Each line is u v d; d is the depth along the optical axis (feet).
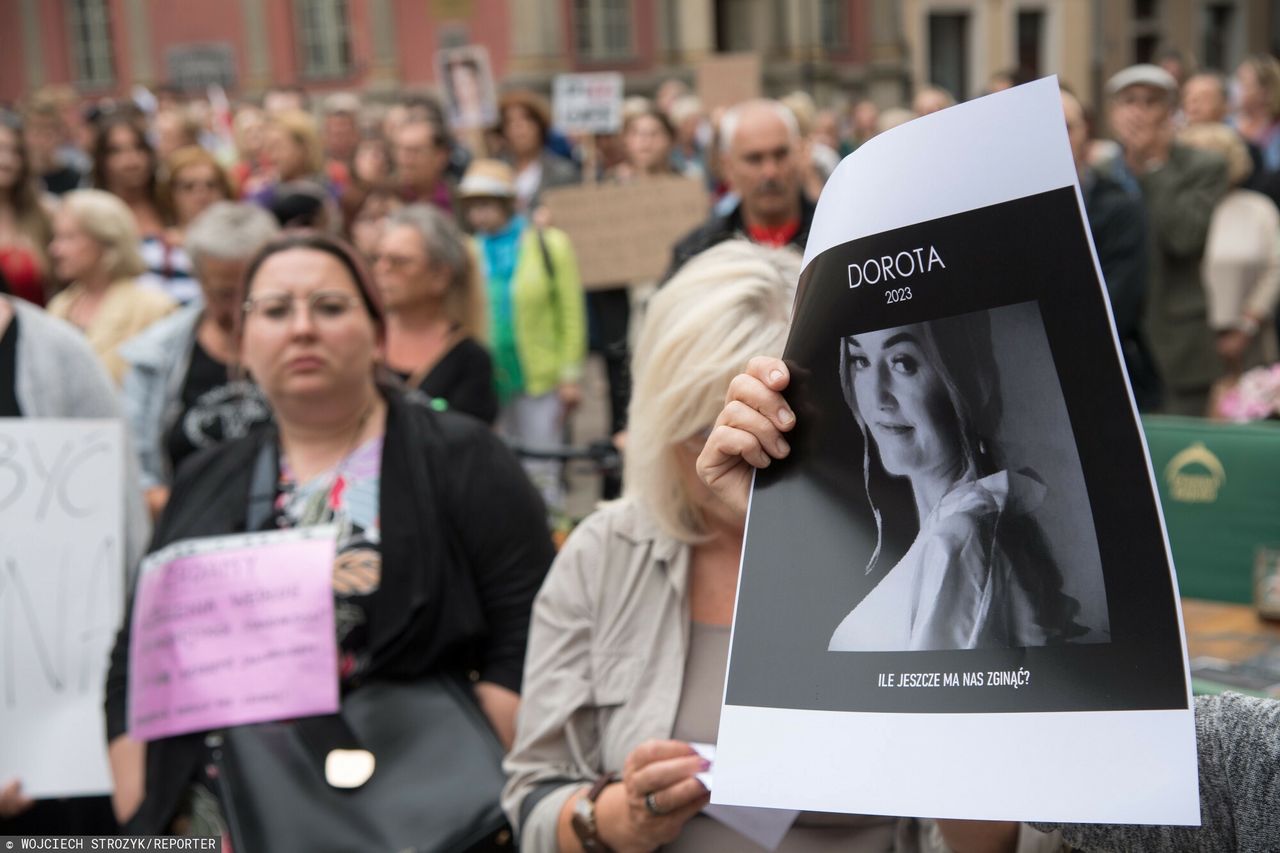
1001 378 3.46
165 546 7.96
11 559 9.20
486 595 7.83
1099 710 3.22
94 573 9.29
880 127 51.65
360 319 8.14
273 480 8.05
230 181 19.85
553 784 6.10
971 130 3.52
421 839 6.80
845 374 3.77
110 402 10.25
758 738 3.66
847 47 91.97
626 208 22.93
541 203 23.04
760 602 3.79
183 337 12.37
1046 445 3.39
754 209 16.10
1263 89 30.19
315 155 24.85
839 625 3.64
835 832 5.59
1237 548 10.45
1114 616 3.25
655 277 22.94
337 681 7.39
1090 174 18.44
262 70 82.64
